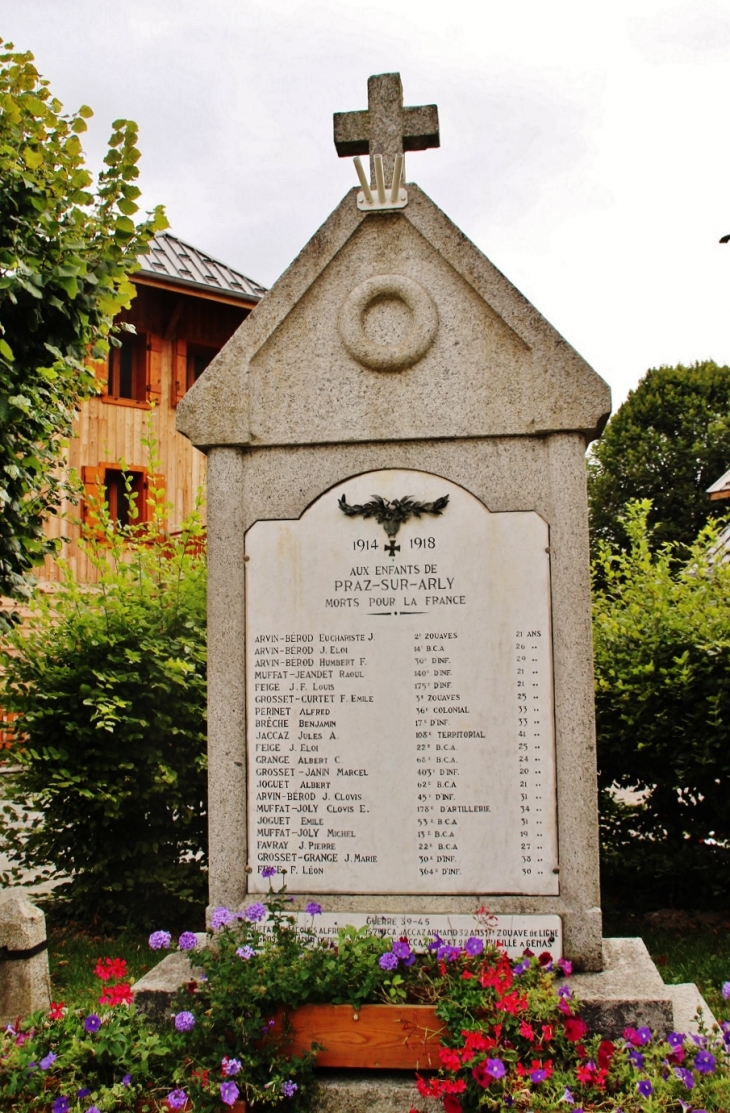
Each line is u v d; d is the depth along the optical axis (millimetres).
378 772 3857
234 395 4020
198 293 16609
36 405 5586
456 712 3832
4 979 4508
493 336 3914
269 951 3531
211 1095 3117
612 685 6465
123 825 6512
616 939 4086
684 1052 3119
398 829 3830
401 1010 3373
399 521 3912
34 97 5625
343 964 3463
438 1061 3318
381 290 3984
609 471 28250
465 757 3814
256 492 4023
